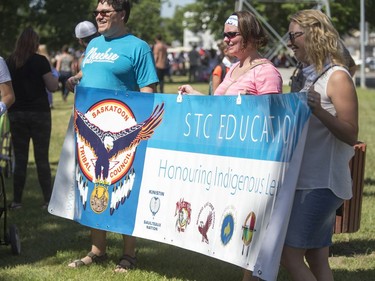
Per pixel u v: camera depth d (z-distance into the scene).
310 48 4.09
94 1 30.67
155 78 5.53
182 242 4.93
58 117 19.33
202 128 4.81
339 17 39.00
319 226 4.13
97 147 5.51
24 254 6.24
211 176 4.73
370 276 5.61
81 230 7.12
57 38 31.53
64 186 5.78
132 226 5.28
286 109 4.14
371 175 10.37
